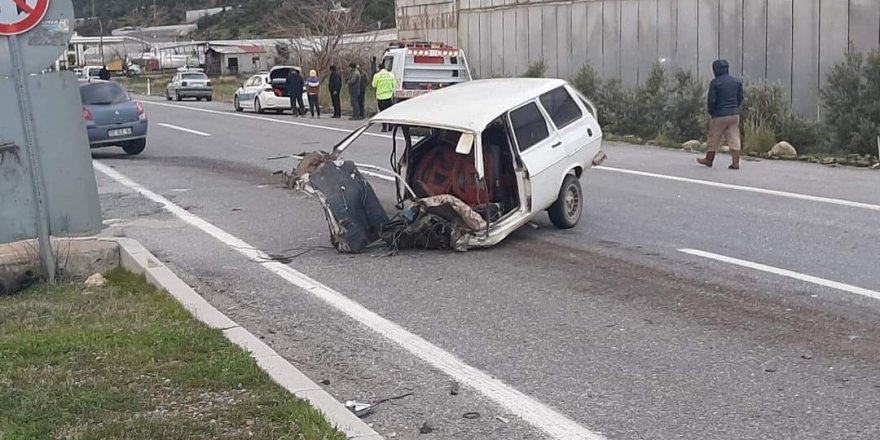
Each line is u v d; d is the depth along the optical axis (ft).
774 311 25.57
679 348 22.74
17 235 28.14
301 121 97.45
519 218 34.53
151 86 220.64
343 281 29.86
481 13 106.11
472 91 37.11
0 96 27.53
